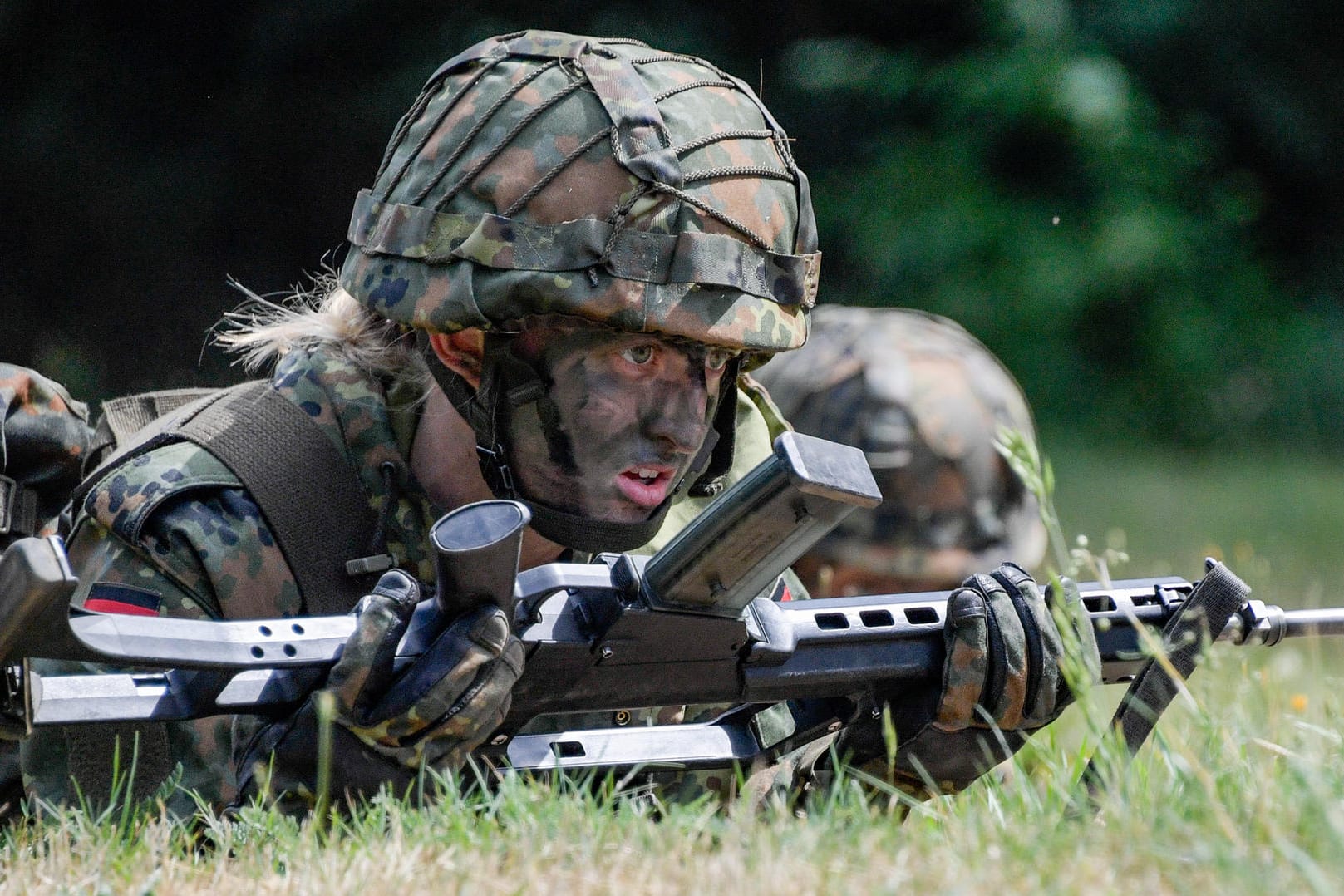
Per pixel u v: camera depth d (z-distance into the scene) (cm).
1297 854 640
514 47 1034
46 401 1135
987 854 703
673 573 876
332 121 4612
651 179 984
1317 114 5722
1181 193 5419
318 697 820
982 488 1562
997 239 5134
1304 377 5509
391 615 820
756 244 1019
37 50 4522
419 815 781
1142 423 5344
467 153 1011
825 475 845
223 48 4597
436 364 1036
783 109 5181
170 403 1216
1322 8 5631
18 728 744
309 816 848
